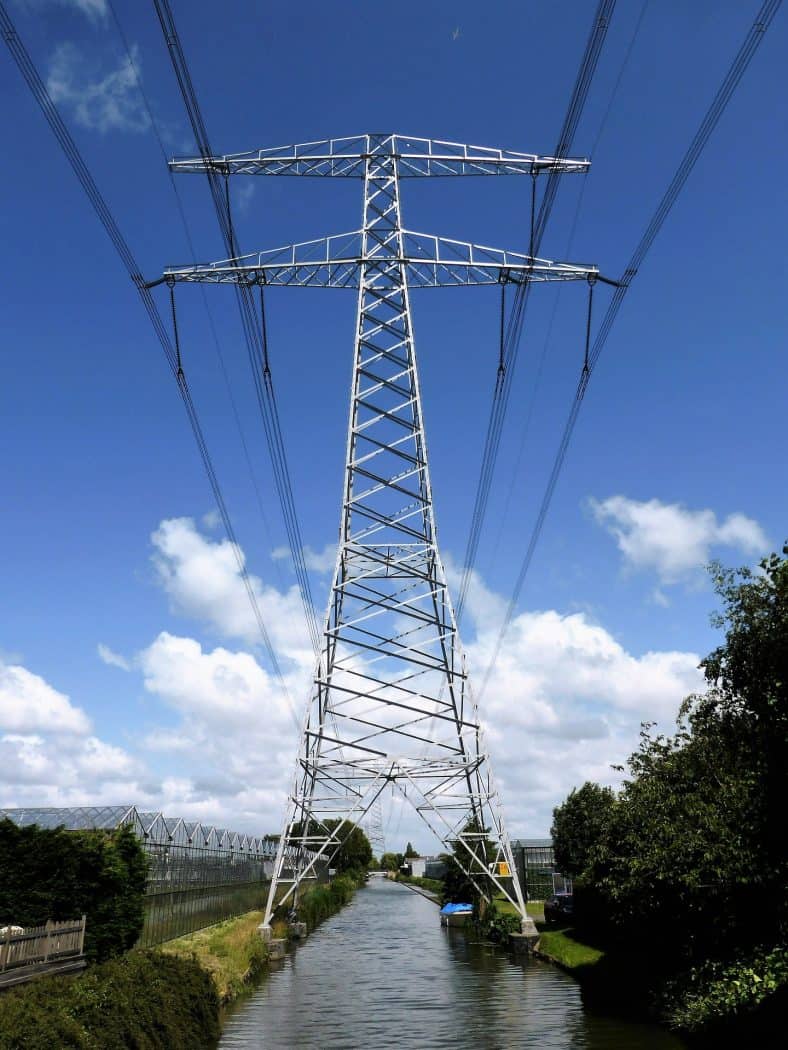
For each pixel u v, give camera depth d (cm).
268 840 9350
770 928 2592
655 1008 2961
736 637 2348
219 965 3772
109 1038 1988
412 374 5769
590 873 3781
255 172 4572
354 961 5184
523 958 4928
